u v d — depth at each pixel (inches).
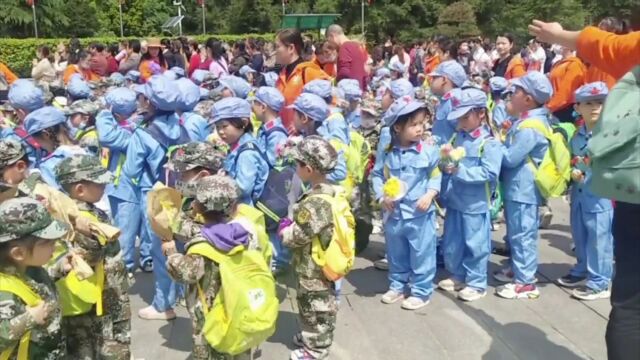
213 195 126.3
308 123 202.8
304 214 146.4
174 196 139.9
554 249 242.4
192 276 123.0
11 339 101.7
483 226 190.9
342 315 186.7
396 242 190.2
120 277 137.7
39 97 229.3
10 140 144.5
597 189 103.1
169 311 185.0
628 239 105.5
